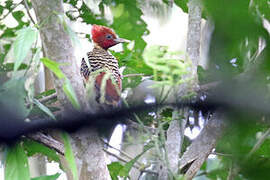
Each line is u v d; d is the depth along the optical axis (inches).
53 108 286.0
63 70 263.1
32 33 197.0
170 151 256.4
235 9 95.1
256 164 160.1
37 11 264.4
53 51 264.8
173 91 239.1
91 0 429.4
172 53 181.3
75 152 266.1
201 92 233.3
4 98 211.5
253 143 249.9
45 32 264.4
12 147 217.9
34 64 213.2
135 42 435.2
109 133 260.5
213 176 350.6
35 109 277.9
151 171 260.5
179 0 417.1
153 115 286.2
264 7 158.2
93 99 261.9
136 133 289.3
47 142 262.4
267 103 154.5
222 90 159.2
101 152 270.5
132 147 361.4
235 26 98.3
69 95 208.8
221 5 95.2
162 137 230.7
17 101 212.5
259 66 167.0
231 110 157.9
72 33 219.9
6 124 212.7
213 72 155.8
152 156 264.8
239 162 168.4
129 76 390.3
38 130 225.8
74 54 269.7
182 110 245.1
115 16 432.5
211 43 106.1
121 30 438.3
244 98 156.7
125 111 251.3
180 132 260.7
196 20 287.1
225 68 155.2
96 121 249.6
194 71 269.0
